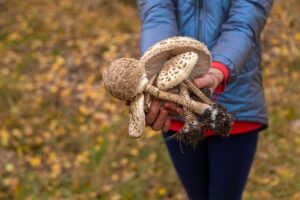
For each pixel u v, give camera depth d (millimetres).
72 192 4043
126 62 1788
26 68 6059
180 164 2645
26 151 4633
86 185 4113
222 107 1798
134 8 7613
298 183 4012
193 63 1745
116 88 1776
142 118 1798
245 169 2617
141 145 4516
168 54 1846
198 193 2746
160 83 1774
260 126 2549
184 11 2373
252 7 2219
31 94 5512
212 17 2338
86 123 5016
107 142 4457
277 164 4270
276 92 5203
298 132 4668
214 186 2637
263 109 2533
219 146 2545
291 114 4898
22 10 7609
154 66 1863
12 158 4504
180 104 1804
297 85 5395
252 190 3939
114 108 5188
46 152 4605
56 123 5016
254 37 2217
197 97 1852
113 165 4293
